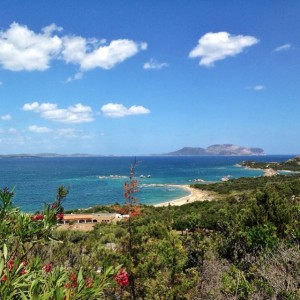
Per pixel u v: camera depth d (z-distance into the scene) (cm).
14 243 503
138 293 1153
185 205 7644
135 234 1274
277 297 796
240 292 892
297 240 1141
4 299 348
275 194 1638
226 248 1489
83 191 12625
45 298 340
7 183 14350
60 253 686
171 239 1341
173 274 1205
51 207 478
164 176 19238
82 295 399
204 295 1130
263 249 1248
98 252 1072
